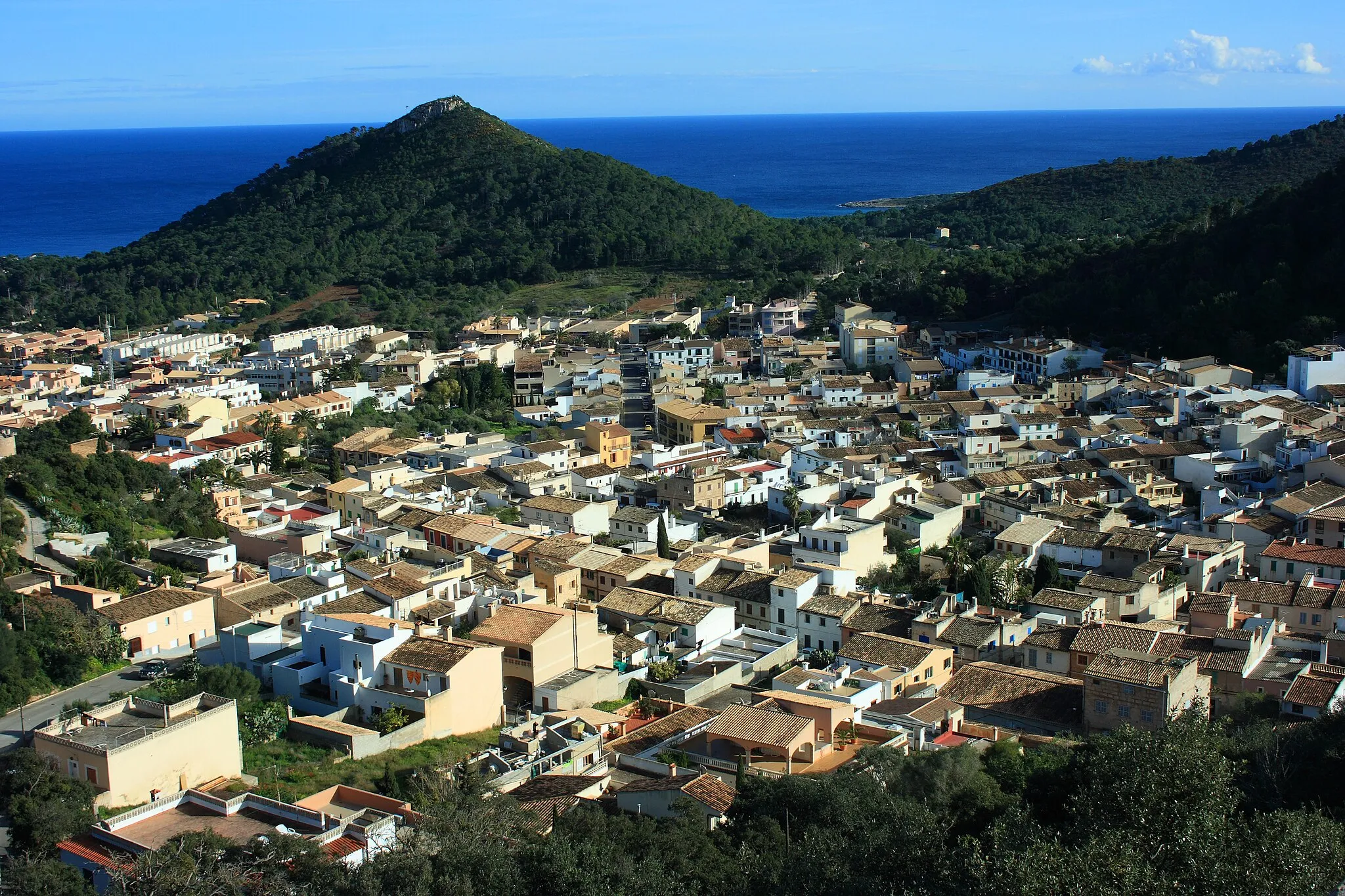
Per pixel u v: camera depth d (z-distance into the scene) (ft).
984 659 474.49
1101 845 234.99
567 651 451.12
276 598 491.72
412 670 414.82
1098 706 402.31
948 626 486.79
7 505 581.12
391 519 641.40
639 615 510.17
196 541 598.34
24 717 406.62
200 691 409.08
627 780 359.05
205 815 327.88
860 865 259.39
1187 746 272.31
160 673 447.01
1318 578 551.59
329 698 425.28
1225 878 231.91
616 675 448.24
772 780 323.57
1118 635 460.55
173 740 348.79
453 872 271.90
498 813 311.06
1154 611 536.01
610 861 276.21
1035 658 469.57
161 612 475.31
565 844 277.44
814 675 428.15
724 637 510.17
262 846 292.61
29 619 457.68
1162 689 390.01
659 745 378.32
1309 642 455.22
